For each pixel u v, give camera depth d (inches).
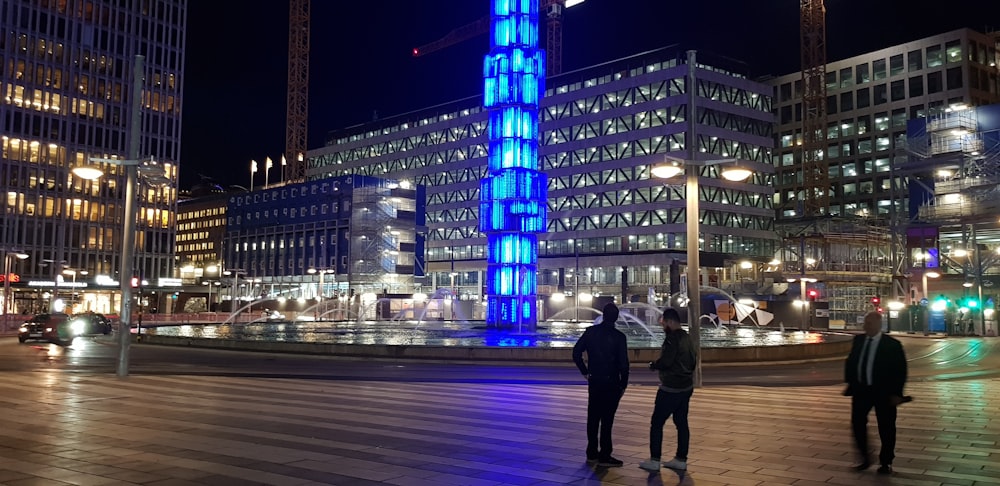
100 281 4121.6
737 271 4284.0
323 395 676.1
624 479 350.6
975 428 512.7
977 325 2374.5
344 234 4409.5
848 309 3302.2
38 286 3727.9
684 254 4168.3
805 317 2373.3
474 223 5260.8
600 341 380.8
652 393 714.8
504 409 592.7
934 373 1051.9
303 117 6437.0
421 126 5698.8
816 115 5290.4
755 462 390.0
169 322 2819.9
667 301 4045.3
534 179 2050.9
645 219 4397.1
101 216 4185.5
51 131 4008.4
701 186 4234.7
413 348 1168.2
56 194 4001.0
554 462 387.9
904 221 2945.4
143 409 572.7
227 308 4050.2
